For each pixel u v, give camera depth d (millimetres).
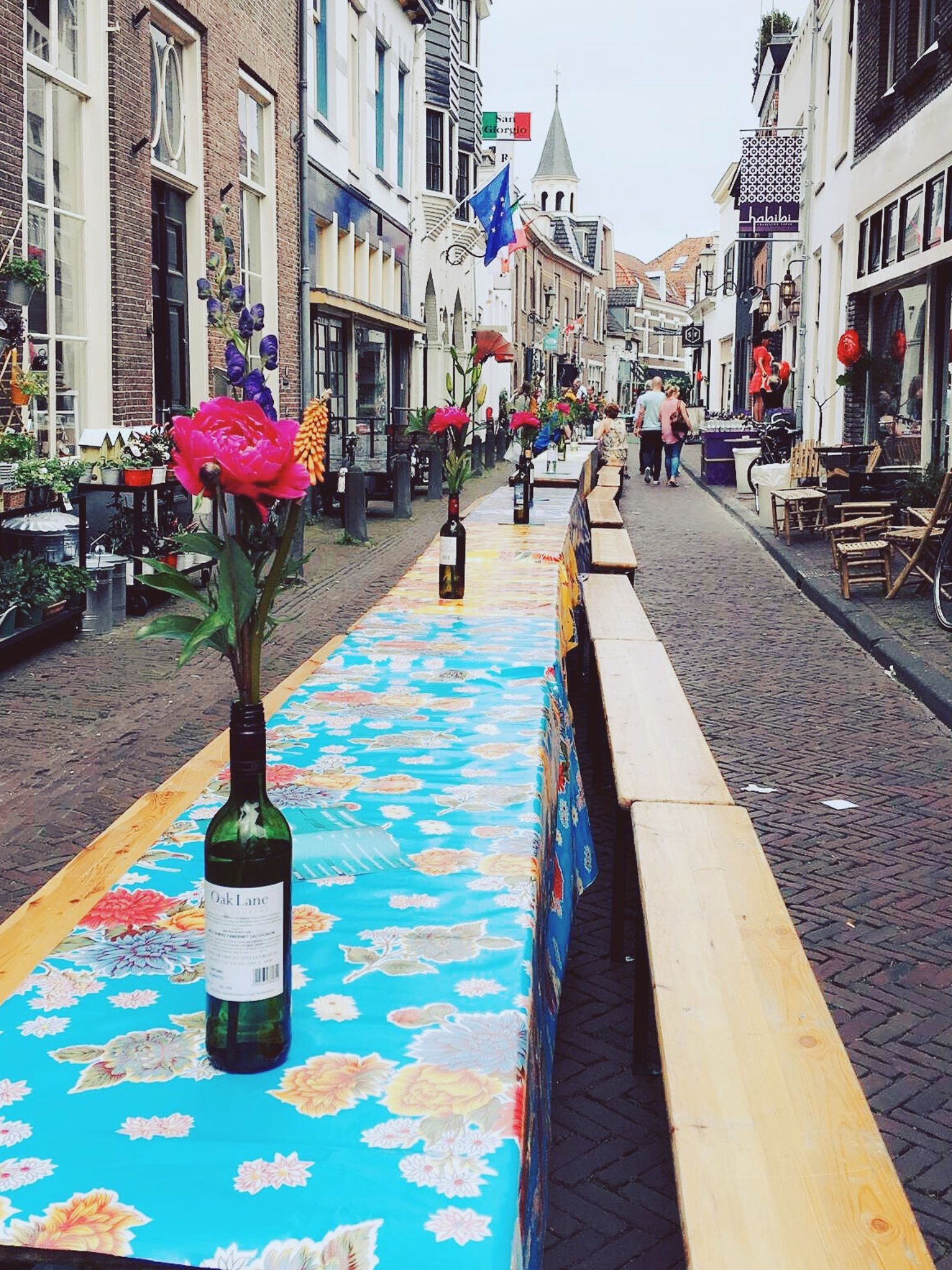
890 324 14617
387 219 21688
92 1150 1390
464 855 2277
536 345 51469
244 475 1514
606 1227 2627
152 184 11055
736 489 20875
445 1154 1384
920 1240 1690
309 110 16172
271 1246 1247
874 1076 3199
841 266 18062
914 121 12969
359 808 2535
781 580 11469
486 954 1873
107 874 2227
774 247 27078
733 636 8781
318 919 1995
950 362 11867
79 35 9375
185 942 1931
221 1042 1540
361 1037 1630
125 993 1762
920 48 13078
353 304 17578
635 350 86938
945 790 5375
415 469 19297
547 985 2424
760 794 5312
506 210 24344
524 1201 1465
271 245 14508
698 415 39812
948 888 4355
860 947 3912
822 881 4406
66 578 7648
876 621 8672
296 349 15781
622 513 17812
